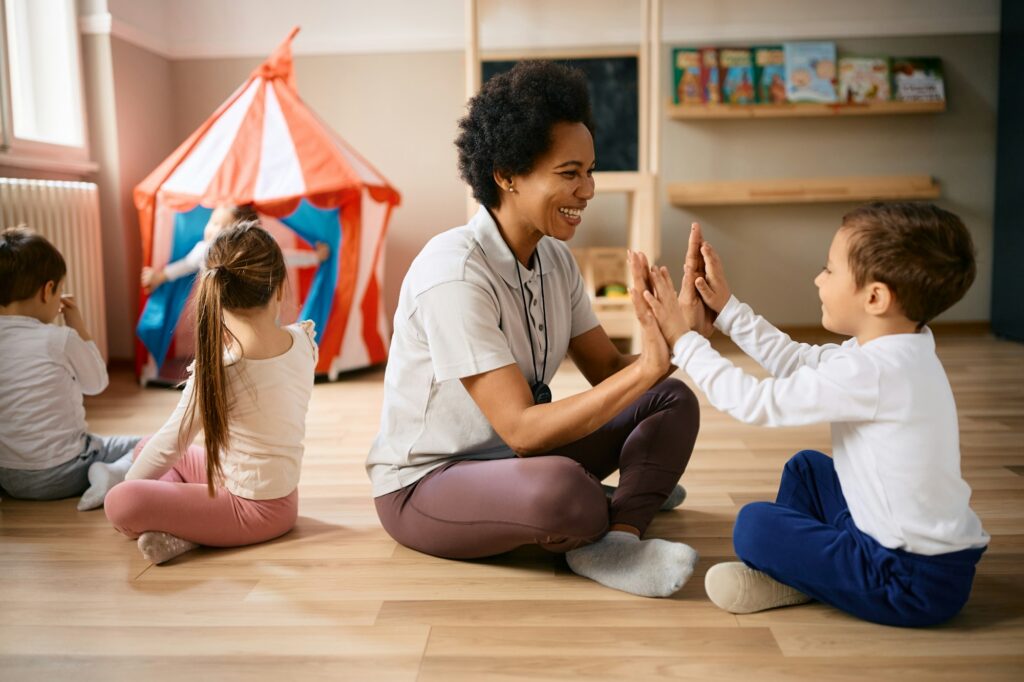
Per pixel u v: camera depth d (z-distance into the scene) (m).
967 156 3.78
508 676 0.97
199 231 3.01
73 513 1.61
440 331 1.17
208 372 1.32
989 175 3.79
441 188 3.86
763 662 1.00
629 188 3.38
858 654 1.01
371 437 2.21
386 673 0.98
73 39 3.19
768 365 1.22
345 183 2.92
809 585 1.09
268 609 1.16
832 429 1.12
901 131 3.78
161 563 1.34
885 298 1.01
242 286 1.34
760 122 3.79
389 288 3.92
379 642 1.06
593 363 1.45
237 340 1.37
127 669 1.00
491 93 1.18
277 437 1.41
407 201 3.87
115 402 2.76
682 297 1.25
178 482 1.53
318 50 3.81
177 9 3.76
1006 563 1.28
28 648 1.06
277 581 1.26
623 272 3.62
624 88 3.56
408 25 3.78
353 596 1.20
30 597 1.21
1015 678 0.95
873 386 1.00
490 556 1.35
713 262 1.24
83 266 3.08
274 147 2.98
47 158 3.00
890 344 1.03
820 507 1.18
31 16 3.17
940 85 3.69
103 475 1.64
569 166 1.15
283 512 1.44
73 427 1.71
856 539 1.07
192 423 1.40
